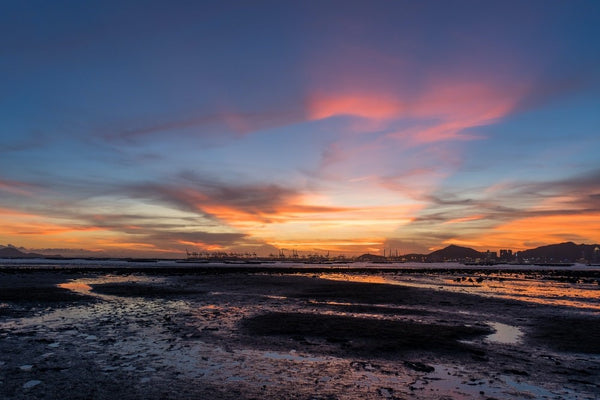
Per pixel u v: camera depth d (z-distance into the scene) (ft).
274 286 130.93
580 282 194.29
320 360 36.60
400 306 78.48
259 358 36.99
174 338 45.06
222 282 150.82
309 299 90.07
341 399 26.99
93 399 26.03
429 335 48.01
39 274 197.26
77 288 113.50
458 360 37.29
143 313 64.59
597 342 46.16
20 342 41.86
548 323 59.62
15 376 30.53
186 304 78.07
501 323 59.21
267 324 54.49
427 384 30.32
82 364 34.06
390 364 35.58
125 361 35.24
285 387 29.14
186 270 292.40
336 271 339.77
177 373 32.04
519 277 248.32
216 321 56.90
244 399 26.61
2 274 187.11
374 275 255.50
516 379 31.83
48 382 29.27
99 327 51.29
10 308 67.36
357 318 60.85
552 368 35.17
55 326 51.60
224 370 33.14
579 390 29.45
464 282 175.01
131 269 300.61
